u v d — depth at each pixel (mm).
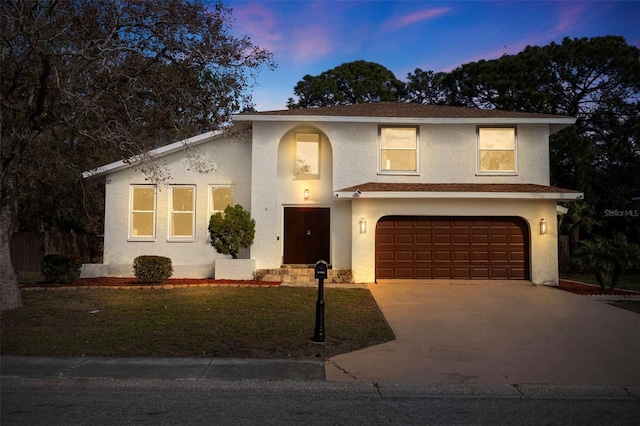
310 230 17703
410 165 17344
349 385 6855
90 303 11930
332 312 11336
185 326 9750
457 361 7984
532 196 15570
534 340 9320
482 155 17375
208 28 12500
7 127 13555
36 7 11445
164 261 15125
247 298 12719
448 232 16438
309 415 5727
